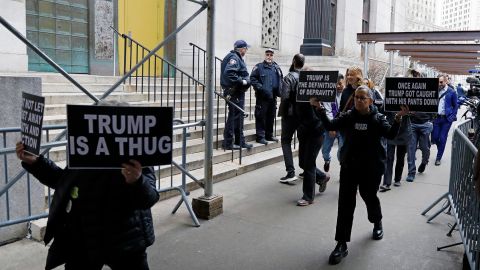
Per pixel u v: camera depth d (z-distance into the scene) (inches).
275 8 605.3
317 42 636.7
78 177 100.8
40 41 341.7
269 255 173.9
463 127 233.1
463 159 177.9
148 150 96.0
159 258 168.9
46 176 108.2
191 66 464.8
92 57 382.9
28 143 104.3
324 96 182.5
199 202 212.4
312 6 637.9
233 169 291.9
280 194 256.5
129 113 94.7
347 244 186.1
